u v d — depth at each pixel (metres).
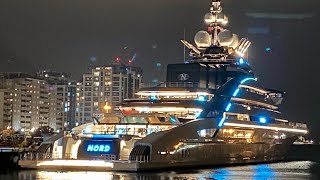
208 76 112.81
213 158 101.38
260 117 118.88
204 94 103.00
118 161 84.50
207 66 113.38
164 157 87.00
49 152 90.75
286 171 107.69
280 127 128.25
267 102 123.88
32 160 90.06
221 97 103.12
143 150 84.31
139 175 81.31
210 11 125.00
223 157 105.31
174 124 92.31
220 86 109.19
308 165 137.00
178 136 89.88
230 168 105.19
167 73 115.75
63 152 90.25
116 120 93.81
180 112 100.00
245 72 116.44
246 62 123.25
